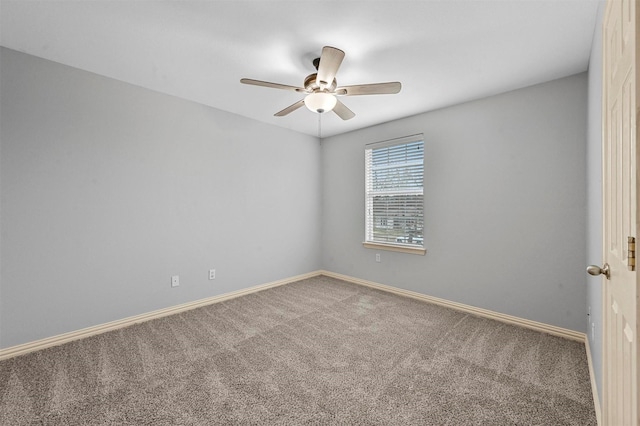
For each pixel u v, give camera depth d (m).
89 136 2.45
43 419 1.51
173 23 1.80
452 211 3.13
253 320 2.80
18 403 1.62
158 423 1.48
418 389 1.75
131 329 2.60
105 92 2.53
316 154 4.55
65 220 2.34
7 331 2.10
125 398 1.67
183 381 1.83
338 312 3.01
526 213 2.63
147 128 2.78
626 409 0.84
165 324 2.71
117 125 2.60
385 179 3.83
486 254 2.88
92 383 1.80
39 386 1.77
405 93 2.79
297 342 2.35
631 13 0.71
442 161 3.20
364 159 4.03
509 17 1.70
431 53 2.09
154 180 2.84
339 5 1.62
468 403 1.63
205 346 2.28
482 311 2.92
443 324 2.70
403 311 3.04
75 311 2.39
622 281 0.88
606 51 1.13
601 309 1.42
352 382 1.82
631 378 0.76
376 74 2.41
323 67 1.79
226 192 3.42
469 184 2.99
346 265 4.29
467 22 1.75
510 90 2.71
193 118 3.11
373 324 2.70
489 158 2.85
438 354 2.15
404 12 1.67
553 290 2.49
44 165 2.24
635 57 0.62
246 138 3.61
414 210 3.52
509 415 1.53
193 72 2.45
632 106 0.72
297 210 4.27
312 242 4.50
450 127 3.13
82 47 2.08
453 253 3.13
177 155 3.00
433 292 3.31
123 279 2.65
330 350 2.22
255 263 3.74
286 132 4.10
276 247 3.99
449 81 2.53
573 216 2.38
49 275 2.27
